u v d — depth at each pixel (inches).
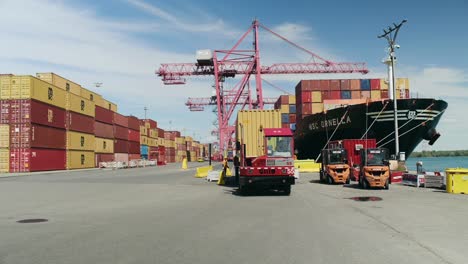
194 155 6333.7
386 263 247.6
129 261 254.5
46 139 1921.8
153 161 3444.9
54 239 326.3
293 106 2202.3
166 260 256.8
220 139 2583.7
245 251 281.6
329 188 861.2
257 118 789.9
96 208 538.0
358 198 650.8
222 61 2591.0
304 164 1562.5
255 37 2600.9
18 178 1336.1
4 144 1784.0
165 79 2664.9
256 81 2586.1
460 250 282.4
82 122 2322.8
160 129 4382.4
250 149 756.0
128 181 1147.9
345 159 990.4
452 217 440.8
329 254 271.4
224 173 1023.6
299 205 560.1
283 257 263.9
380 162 852.0
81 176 1464.1
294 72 2674.7
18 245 303.6
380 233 348.2
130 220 428.8
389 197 665.0
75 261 254.8
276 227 380.8
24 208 539.8
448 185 749.9
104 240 321.4
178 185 984.9
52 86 1990.7
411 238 325.4
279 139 706.8
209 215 465.1
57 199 658.8
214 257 264.5
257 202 602.9
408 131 1349.7
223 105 2787.9
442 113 1416.1
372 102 1364.4
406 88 1754.4
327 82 1782.7
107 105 2829.7
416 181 913.5
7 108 1793.8
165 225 394.6
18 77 1795.0
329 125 1547.7
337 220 422.0
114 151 2847.0
